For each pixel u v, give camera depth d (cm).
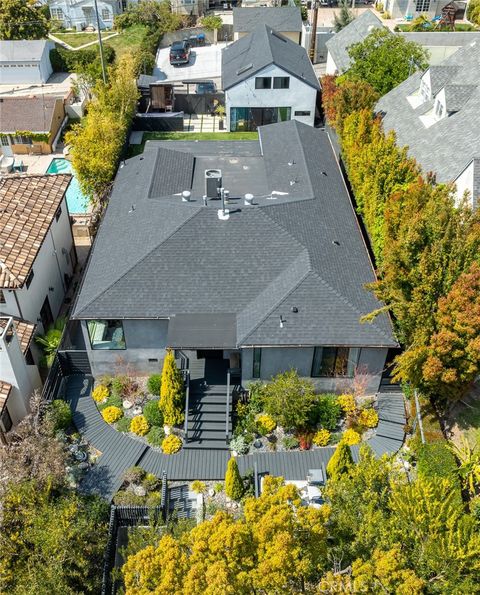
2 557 2220
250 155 4747
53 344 3419
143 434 3056
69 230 4238
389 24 9494
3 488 2444
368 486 2166
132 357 3291
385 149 3800
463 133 4003
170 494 2802
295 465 2900
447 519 1981
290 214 3572
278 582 1661
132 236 3522
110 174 4641
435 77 4603
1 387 2984
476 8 9325
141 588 1734
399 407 3136
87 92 6638
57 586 2102
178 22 9269
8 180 3891
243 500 2670
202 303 3153
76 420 3122
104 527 2448
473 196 3459
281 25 7762
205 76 6850
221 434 3022
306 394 2945
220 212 3444
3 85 7544
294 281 3127
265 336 2942
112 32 9344
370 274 3372
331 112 5181
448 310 2606
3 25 7938
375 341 2952
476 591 1858
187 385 3108
